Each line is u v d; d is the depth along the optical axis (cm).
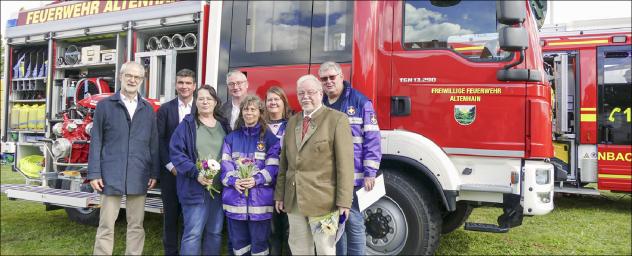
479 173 374
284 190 323
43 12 582
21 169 577
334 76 330
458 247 489
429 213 378
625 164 698
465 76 378
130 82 353
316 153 301
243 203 329
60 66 572
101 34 535
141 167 356
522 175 362
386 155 383
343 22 402
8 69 612
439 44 389
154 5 488
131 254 364
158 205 439
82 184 497
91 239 502
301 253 312
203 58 448
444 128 381
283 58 416
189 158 341
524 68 367
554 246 502
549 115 372
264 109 339
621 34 711
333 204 302
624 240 532
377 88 399
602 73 721
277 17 423
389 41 400
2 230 541
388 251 383
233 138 340
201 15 452
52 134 564
